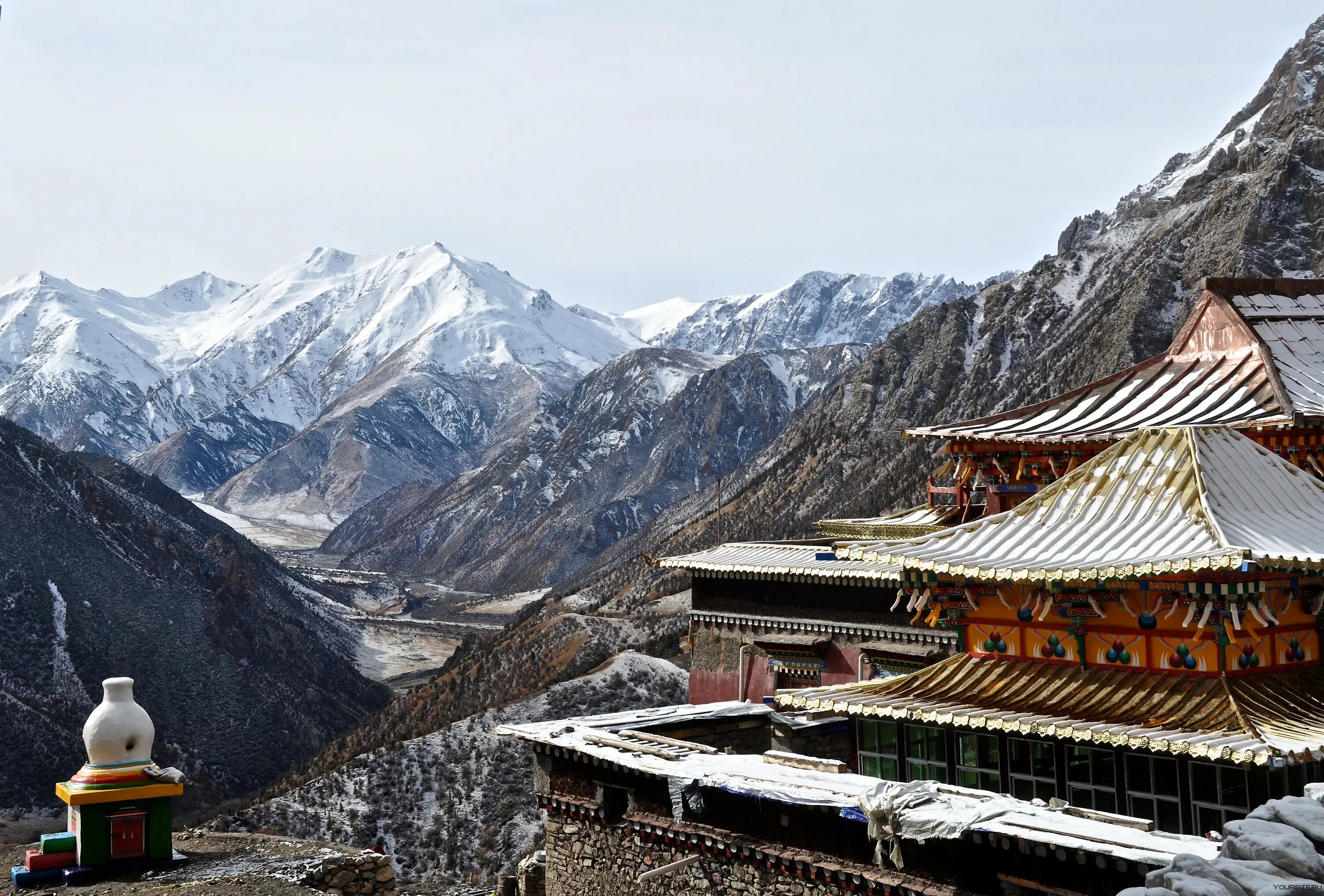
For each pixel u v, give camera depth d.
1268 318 24.00
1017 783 18.86
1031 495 25.28
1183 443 19.12
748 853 18.44
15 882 24.41
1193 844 14.11
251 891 23.62
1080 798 18.08
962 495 28.11
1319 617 18.23
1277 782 16.30
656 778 20.23
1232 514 17.91
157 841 25.66
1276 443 21.47
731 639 35.19
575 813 21.72
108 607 101.19
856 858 17.22
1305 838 11.43
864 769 21.05
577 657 93.62
